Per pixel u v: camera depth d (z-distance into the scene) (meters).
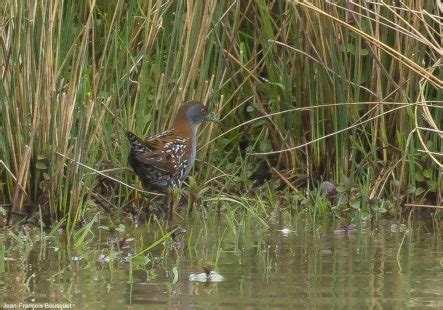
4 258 9.41
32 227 10.97
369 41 11.68
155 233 10.80
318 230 11.09
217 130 13.20
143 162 11.51
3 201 11.45
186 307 7.48
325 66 12.30
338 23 12.16
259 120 13.15
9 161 11.31
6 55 11.25
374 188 12.25
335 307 7.51
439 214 12.09
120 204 12.12
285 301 7.69
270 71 12.88
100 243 10.23
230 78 13.06
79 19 12.51
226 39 13.05
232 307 7.49
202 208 11.93
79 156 11.02
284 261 9.32
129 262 9.26
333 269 8.95
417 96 12.19
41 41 10.99
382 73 12.38
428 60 12.55
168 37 12.84
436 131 11.27
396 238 10.64
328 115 12.65
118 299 7.74
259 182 13.23
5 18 11.27
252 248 9.99
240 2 13.32
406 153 12.03
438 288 8.16
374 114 12.42
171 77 12.30
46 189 11.05
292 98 12.89
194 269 8.95
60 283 8.32
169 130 12.05
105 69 12.00
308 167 12.77
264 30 12.88
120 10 12.04
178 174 11.89
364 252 9.80
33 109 11.18
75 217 10.67
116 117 12.08
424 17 12.09
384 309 7.45
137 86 12.48
